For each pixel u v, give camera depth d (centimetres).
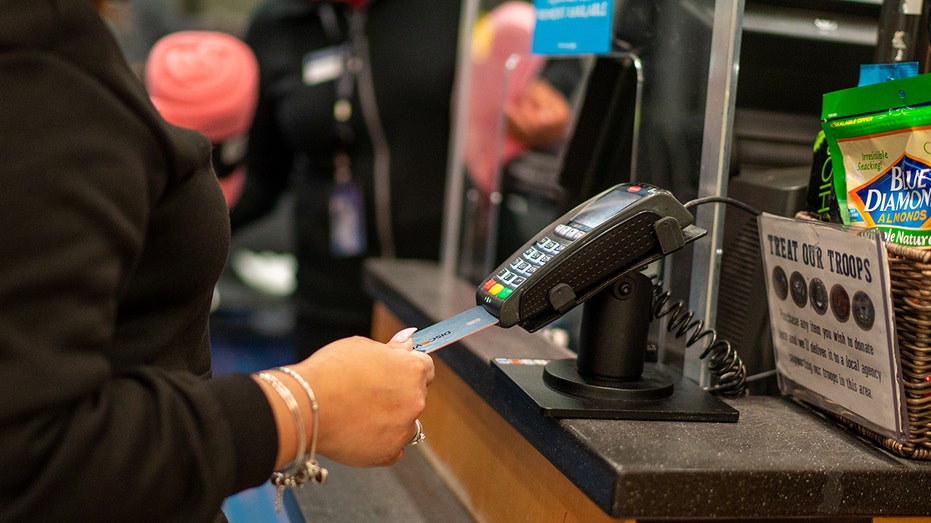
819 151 98
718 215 101
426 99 217
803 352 97
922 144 85
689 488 77
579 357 98
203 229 75
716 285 103
